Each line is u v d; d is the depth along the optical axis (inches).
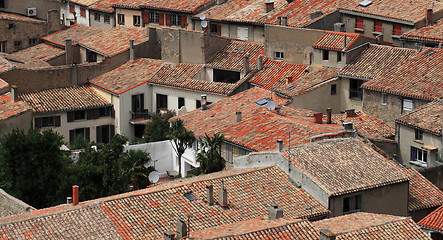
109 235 6038.4
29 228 5984.3
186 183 6653.5
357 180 6653.5
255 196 6565.0
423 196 7071.9
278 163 6889.8
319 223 5944.9
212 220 6274.6
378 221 5940.0
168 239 5502.0
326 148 6953.7
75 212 6186.0
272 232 5669.3
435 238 6673.2
